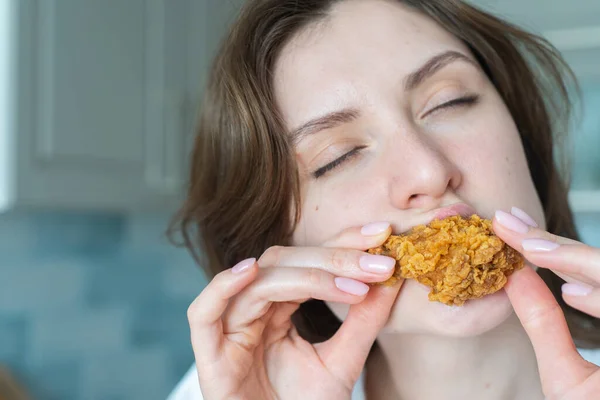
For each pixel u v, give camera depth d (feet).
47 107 2.02
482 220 0.99
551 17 2.21
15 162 1.91
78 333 2.79
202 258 1.50
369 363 1.32
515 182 1.08
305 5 1.17
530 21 2.20
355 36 1.11
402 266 1.00
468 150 1.06
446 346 1.12
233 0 1.41
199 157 1.44
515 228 0.95
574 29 2.18
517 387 1.16
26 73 1.95
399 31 1.11
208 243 1.44
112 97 2.27
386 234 1.00
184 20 2.60
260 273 1.05
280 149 1.16
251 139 1.20
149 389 3.05
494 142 1.09
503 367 1.14
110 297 2.91
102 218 2.89
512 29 1.38
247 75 1.19
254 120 1.19
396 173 1.03
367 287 1.01
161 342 3.11
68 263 2.77
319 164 1.11
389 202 1.04
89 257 2.84
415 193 1.01
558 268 0.92
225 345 1.07
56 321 2.72
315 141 1.10
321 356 1.14
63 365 2.73
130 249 3.00
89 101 2.18
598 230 2.59
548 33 2.22
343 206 1.09
